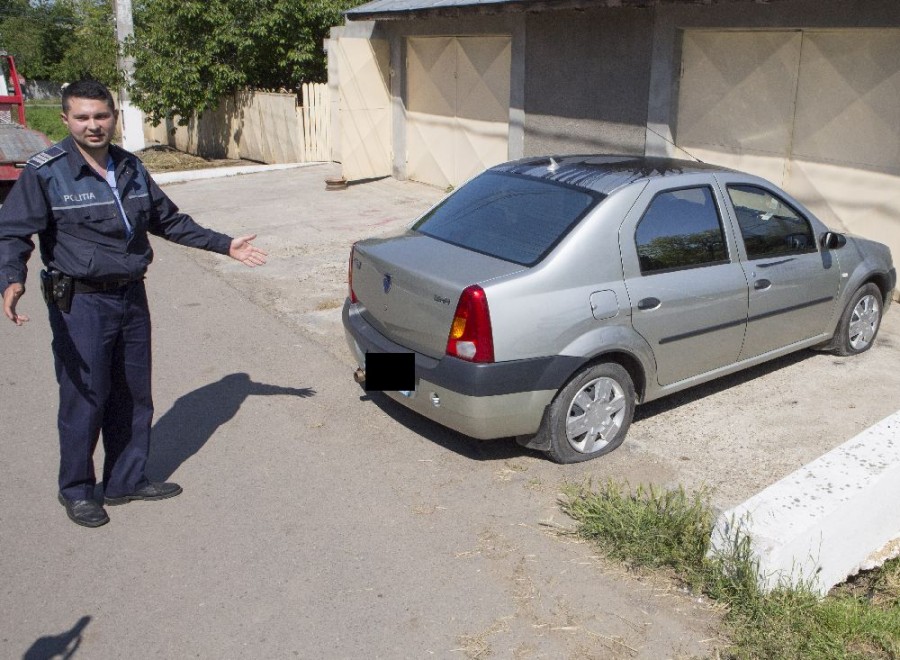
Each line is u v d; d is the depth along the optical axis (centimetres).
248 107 1897
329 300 789
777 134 849
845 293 622
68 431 405
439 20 1247
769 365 638
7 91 1717
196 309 761
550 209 488
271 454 496
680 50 911
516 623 356
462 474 476
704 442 517
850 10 738
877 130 767
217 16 1811
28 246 371
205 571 387
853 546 404
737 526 371
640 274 482
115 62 2344
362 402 568
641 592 377
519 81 1112
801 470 413
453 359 443
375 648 340
